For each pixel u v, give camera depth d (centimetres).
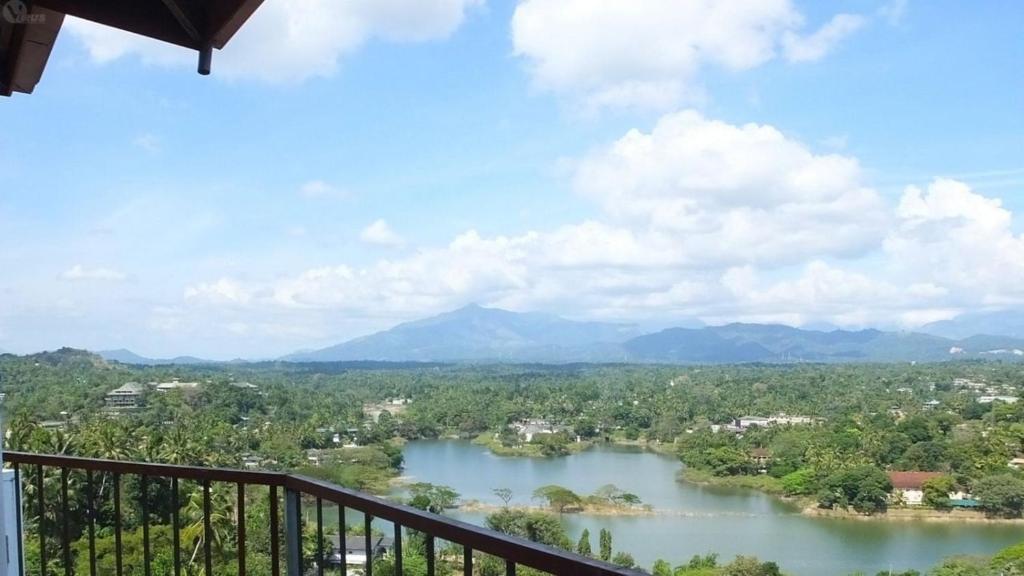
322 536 239
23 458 317
